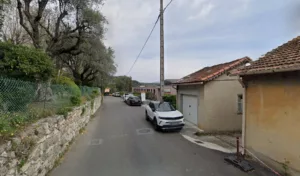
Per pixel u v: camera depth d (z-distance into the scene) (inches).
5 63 251.4
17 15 593.0
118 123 534.3
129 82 2977.4
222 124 434.3
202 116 443.8
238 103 445.1
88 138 371.6
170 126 418.9
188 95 541.6
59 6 548.7
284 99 212.5
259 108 250.1
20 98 197.9
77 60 976.9
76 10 559.8
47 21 652.7
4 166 130.0
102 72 1064.2
